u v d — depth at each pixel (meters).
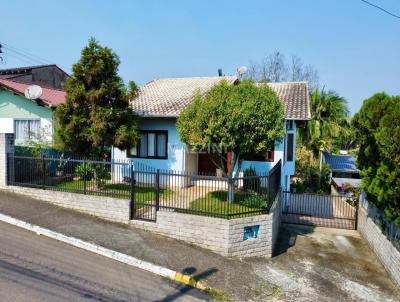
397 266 7.41
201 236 8.03
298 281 7.20
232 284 6.60
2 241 7.23
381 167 7.58
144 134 14.02
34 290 5.35
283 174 13.36
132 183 9.05
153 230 8.60
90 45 10.73
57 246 7.39
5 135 10.73
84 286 5.73
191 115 9.48
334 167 27.09
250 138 8.91
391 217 7.59
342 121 27.25
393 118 7.16
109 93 10.73
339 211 16.39
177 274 6.57
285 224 12.84
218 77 19.34
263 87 9.70
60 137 10.95
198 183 11.23
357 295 6.82
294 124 15.36
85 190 9.77
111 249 7.32
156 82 20.56
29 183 10.47
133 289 5.90
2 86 15.91
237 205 8.84
